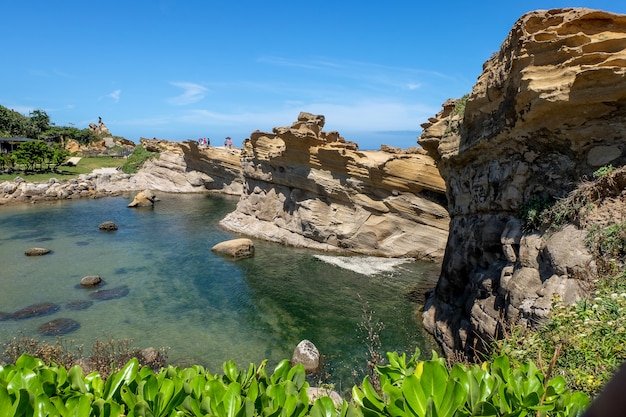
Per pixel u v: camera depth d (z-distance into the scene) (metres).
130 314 18.56
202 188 58.75
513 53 12.15
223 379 4.34
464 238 15.75
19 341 15.47
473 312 12.77
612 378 1.28
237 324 17.52
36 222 38.62
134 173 66.56
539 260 10.55
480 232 14.24
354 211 29.00
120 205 48.47
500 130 12.99
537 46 11.18
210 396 3.65
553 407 3.31
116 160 84.69
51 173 64.12
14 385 3.69
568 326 6.03
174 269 25.06
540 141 11.97
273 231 33.06
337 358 14.59
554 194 11.48
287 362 4.40
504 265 12.54
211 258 27.33
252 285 22.20
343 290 21.33
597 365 5.11
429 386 3.31
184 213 43.72
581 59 10.40
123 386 3.72
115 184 60.38
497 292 12.15
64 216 41.62
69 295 20.84
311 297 20.41
